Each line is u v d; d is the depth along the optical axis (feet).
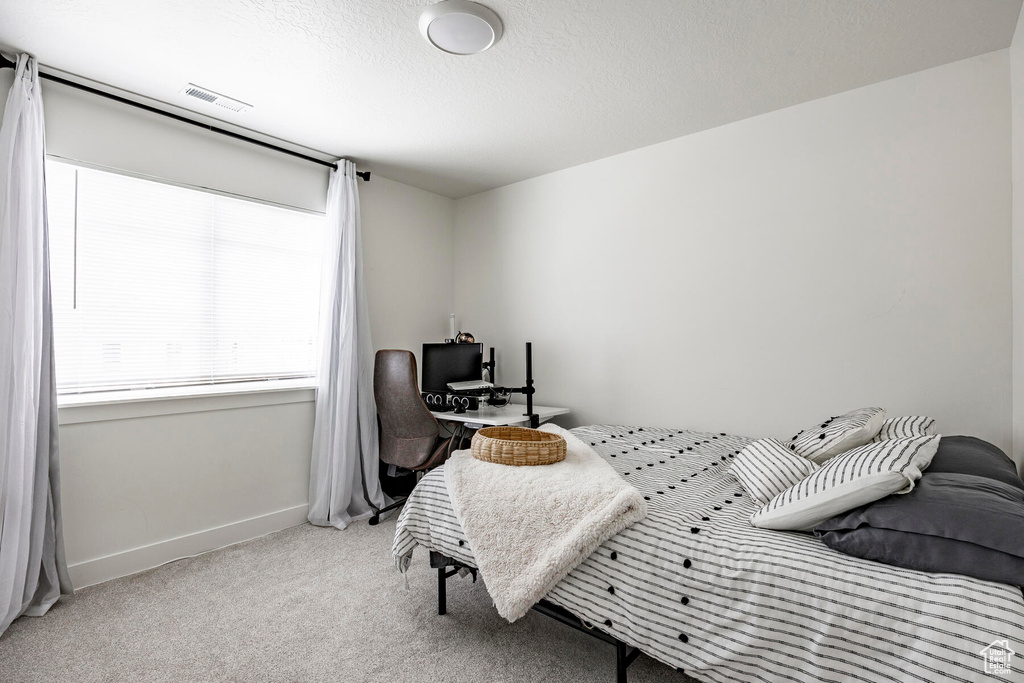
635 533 4.90
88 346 7.73
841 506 4.23
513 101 8.41
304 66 7.25
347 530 9.84
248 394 9.41
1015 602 3.27
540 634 6.19
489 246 13.26
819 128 8.36
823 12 6.11
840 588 3.79
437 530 6.07
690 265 9.79
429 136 9.84
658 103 8.51
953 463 4.94
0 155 6.45
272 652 5.82
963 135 7.19
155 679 5.34
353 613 6.68
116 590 7.30
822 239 8.34
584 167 11.39
